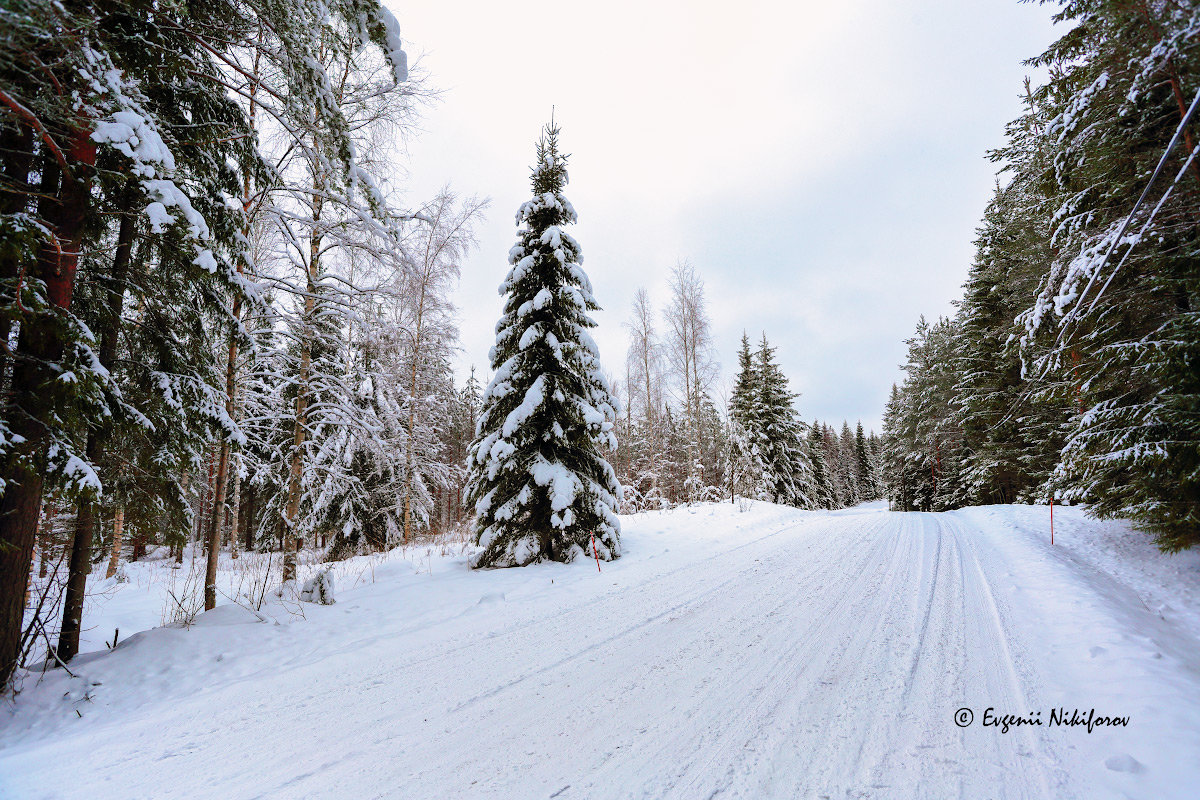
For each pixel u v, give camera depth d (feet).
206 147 23.49
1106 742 10.72
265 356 29.45
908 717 12.54
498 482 37.01
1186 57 17.20
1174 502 26.35
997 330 60.85
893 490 127.54
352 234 30.35
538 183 40.09
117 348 22.16
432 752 12.47
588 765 11.36
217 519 27.99
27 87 13.23
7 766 12.55
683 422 115.55
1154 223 23.44
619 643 19.54
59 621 25.96
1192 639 19.44
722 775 10.59
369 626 23.82
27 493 17.37
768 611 22.31
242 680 17.92
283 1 19.36
